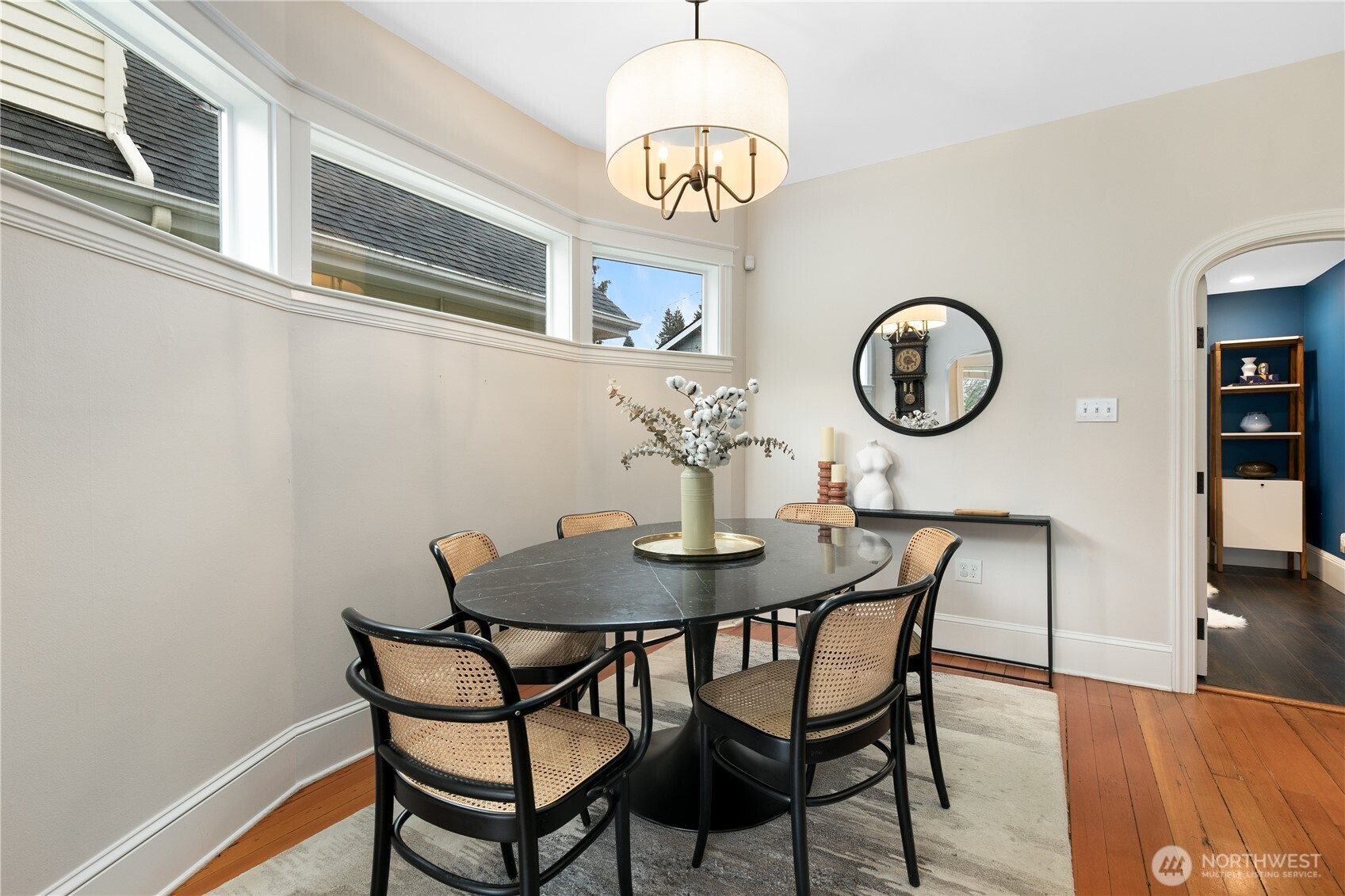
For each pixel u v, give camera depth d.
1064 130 2.84
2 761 1.13
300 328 1.92
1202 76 2.50
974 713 2.40
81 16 1.47
